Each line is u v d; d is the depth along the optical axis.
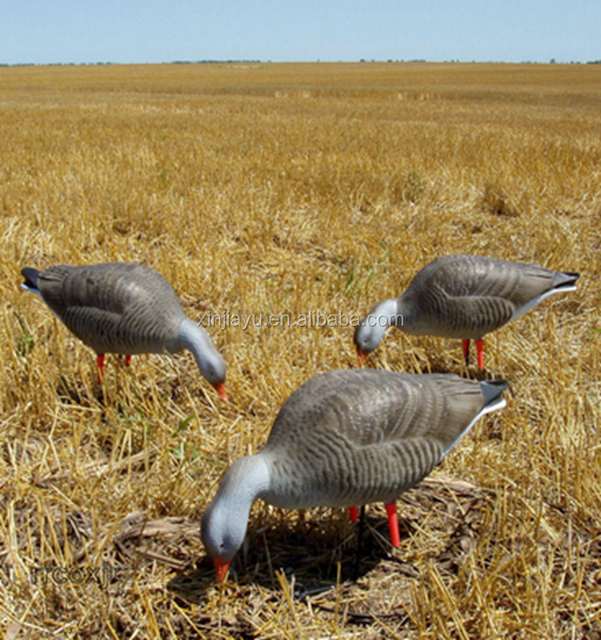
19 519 1.72
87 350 2.39
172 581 1.60
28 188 4.10
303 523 1.72
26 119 8.69
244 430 2.01
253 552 1.70
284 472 1.52
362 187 4.21
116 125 7.97
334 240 3.44
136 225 3.56
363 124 8.53
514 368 2.40
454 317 2.23
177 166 4.79
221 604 1.56
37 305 2.65
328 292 2.85
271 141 6.37
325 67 47.84
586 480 1.77
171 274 2.89
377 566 1.67
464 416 1.64
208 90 19.33
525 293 2.27
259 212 3.69
